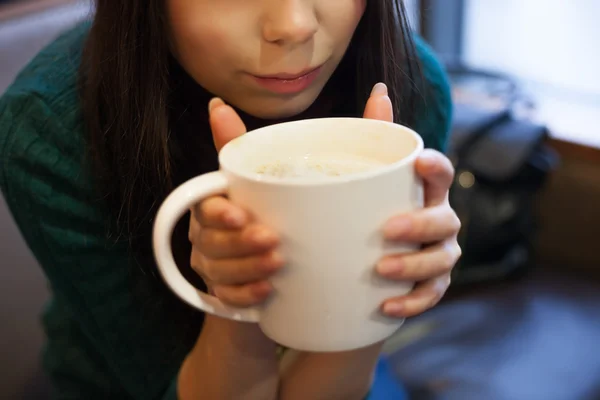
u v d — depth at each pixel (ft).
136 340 1.94
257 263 1.21
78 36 2.03
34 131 1.81
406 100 1.96
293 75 1.51
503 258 3.40
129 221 1.76
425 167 1.20
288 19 1.42
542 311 3.10
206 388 1.73
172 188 1.78
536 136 3.43
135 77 1.66
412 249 1.27
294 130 1.37
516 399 2.61
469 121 3.47
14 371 2.69
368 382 1.88
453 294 3.31
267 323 1.32
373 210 1.17
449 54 4.61
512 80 4.08
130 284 1.87
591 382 2.66
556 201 3.63
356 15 1.58
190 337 1.96
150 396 2.02
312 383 1.83
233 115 1.39
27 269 2.76
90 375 2.29
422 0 3.36
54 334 2.36
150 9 1.59
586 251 3.57
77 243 1.83
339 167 1.33
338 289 1.22
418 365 2.79
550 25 4.22
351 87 1.95
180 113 1.84
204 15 1.48
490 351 2.84
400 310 1.26
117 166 1.75
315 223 1.16
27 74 1.95
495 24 4.46
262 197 1.17
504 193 3.35
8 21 2.78
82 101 1.80
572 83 4.25
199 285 1.88
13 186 1.83
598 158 3.45
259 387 1.73
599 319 3.02
